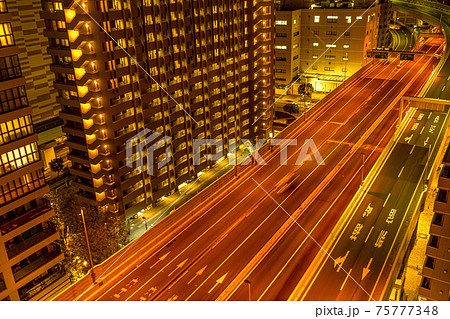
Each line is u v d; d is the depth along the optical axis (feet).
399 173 224.74
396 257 149.38
